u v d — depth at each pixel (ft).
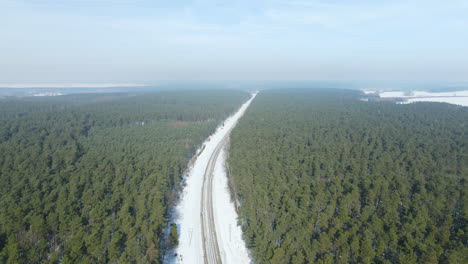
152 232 162.81
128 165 269.85
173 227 194.70
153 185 236.22
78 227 168.25
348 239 154.81
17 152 282.36
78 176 237.45
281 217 174.70
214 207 250.37
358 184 225.35
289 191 208.74
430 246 146.72
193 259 181.27
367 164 269.23
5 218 168.55
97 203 195.00
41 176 230.89
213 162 370.32
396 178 229.25
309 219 171.53
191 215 237.04
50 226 169.48
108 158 285.43
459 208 195.31
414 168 257.14
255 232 175.73
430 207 185.57
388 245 152.25
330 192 209.56
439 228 164.86
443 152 307.58
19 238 158.61
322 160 277.44
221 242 199.21
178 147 348.38
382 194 202.49
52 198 199.31
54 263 143.64
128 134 397.80
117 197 204.23
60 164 267.18
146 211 192.95
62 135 368.89
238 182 247.50
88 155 292.20
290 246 148.36
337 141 357.82
